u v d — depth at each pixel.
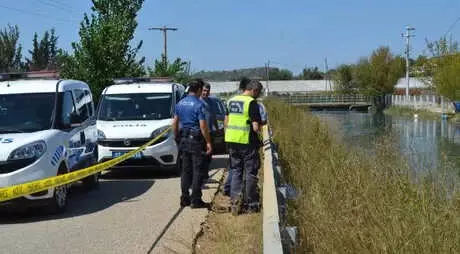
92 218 8.78
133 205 9.71
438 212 6.87
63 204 9.23
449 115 49.91
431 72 59.06
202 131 9.11
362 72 85.81
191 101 9.17
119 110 13.62
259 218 7.57
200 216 8.66
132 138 12.50
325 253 5.99
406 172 9.10
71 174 7.73
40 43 42.12
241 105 8.69
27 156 8.48
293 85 122.88
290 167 11.88
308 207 7.49
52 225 8.39
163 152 12.61
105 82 22.38
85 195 10.76
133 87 14.25
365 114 67.44
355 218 6.71
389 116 60.38
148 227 8.08
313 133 17.25
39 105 9.72
